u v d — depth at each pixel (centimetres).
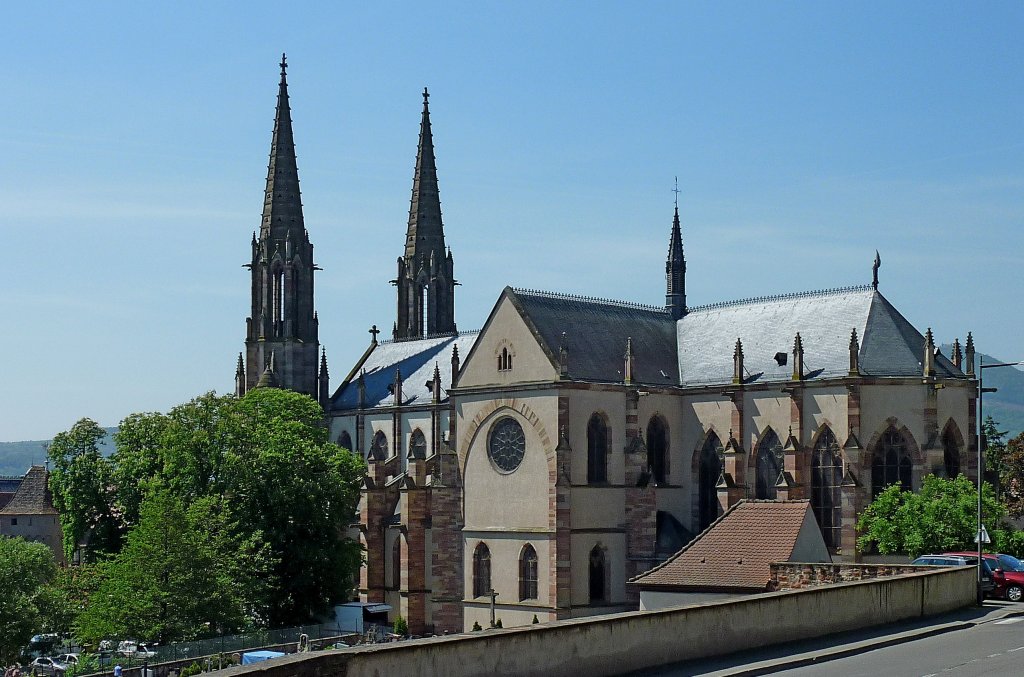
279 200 18612
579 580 12594
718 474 13438
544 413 12669
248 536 13900
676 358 14150
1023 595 8894
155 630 11925
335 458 14988
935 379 12256
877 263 13062
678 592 8681
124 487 15225
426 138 19650
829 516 12444
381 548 16362
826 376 12631
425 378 17450
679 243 14825
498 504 13025
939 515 11288
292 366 18425
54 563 14725
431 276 19375
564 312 13412
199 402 14888
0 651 12838
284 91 18825
